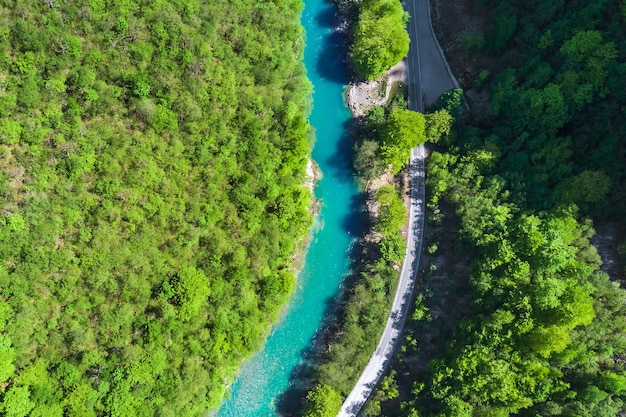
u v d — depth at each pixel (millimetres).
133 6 97375
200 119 99875
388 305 105000
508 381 87625
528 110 97688
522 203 97438
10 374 83250
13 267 84062
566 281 89250
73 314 88312
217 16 103812
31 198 84562
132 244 92062
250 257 99750
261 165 102812
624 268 89250
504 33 104562
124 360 90188
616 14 92812
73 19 93500
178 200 96188
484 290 93188
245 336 99875
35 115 88312
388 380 100000
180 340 95688
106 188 90125
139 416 90188
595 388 82500
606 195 90625
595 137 92938
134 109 95625
